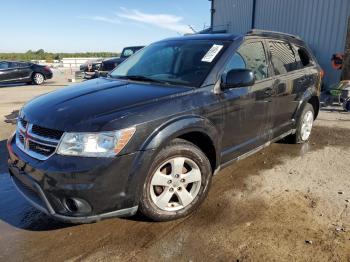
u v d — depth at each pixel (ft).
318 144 18.90
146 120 9.74
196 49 13.39
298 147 18.31
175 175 10.71
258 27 54.60
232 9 65.10
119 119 9.39
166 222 10.94
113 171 9.19
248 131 13.51
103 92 11.32
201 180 11.41
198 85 11.66
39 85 60.70
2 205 12.34
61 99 10.98
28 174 9.71
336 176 14.53
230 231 10.44
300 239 9.99
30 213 11.75
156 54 14.40
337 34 37.50
